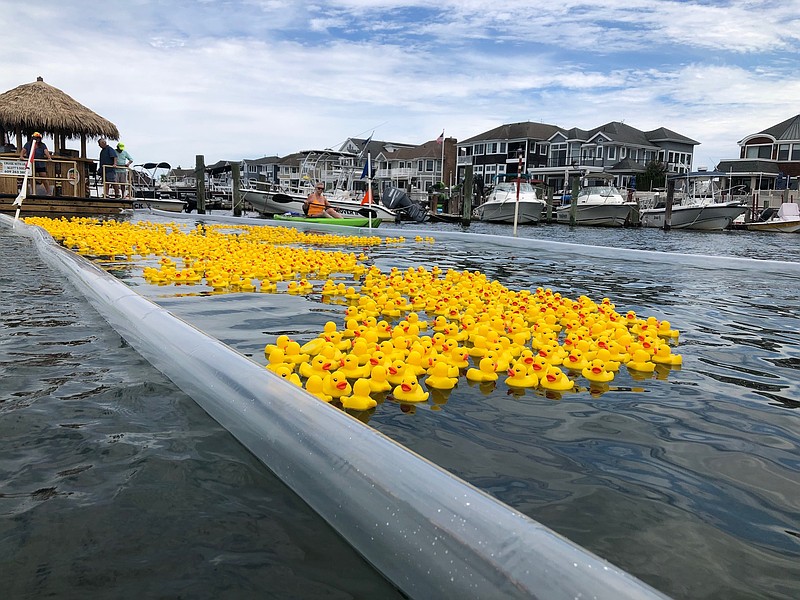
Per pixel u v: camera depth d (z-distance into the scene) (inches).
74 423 98.7
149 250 389.4
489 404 115.9
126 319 157.8
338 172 1471.5
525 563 52.0
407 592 58.6
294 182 2824.8
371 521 65.7
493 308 196.9
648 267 362.0
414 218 1301.7
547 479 84.5
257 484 79.7
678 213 1210.6
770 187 1973.4
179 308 204.2
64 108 756.0
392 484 67.1
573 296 251.6
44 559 62.3
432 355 133.9
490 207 1309.1
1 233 476.4
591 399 120.0
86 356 137.8
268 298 227.1
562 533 70.9
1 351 140.4
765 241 957.8
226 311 200.5
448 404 115.4
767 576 63.8
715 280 304.8
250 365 108.0
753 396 123.4
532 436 100.0
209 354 116.8
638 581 48.3
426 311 208.4
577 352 142.6
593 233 1109.7
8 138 789.2
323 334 156.3
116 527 68.6
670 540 70.1
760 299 247.4
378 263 372.5
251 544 66.1
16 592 56.9
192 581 59.4
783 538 71.3
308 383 117.5
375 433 77.3
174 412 104.7
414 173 2536.9
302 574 61.2
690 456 93.6
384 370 123.3
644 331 172.6
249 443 90.4
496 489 81.0
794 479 86.7
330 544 66.6
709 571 64.4
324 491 73.4
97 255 364.8
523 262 388.8
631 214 1327.5
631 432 102.7
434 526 59.9
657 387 128.8
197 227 655.8
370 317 186.1
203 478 81.0
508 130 2379.4
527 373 130.3
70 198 733.9
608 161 2290.8
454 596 54.4
